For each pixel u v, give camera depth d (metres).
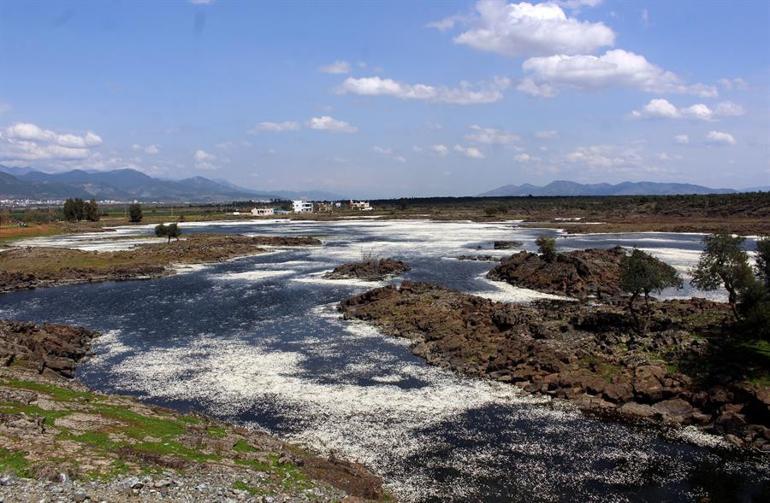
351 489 24.03
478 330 51.06
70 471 20.25
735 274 43.03
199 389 39.34
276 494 21.48
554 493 25.38
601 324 50.28
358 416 34.44
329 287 80.81
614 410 35.06
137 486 19.98
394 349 49.50
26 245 141.12
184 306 68.75
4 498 17.88
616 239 142.50
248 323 59.47
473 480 26.48
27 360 42.38
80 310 67.44
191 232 189.12
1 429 24.20
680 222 184.12
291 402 36.81
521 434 31.80
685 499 24.98
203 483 21.19
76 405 30.02
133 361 46.22
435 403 36.59
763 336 39.94
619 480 26.64
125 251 118.75
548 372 40.25
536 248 125.50
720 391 33.62
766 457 28.98
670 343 41.56
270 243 143.75
